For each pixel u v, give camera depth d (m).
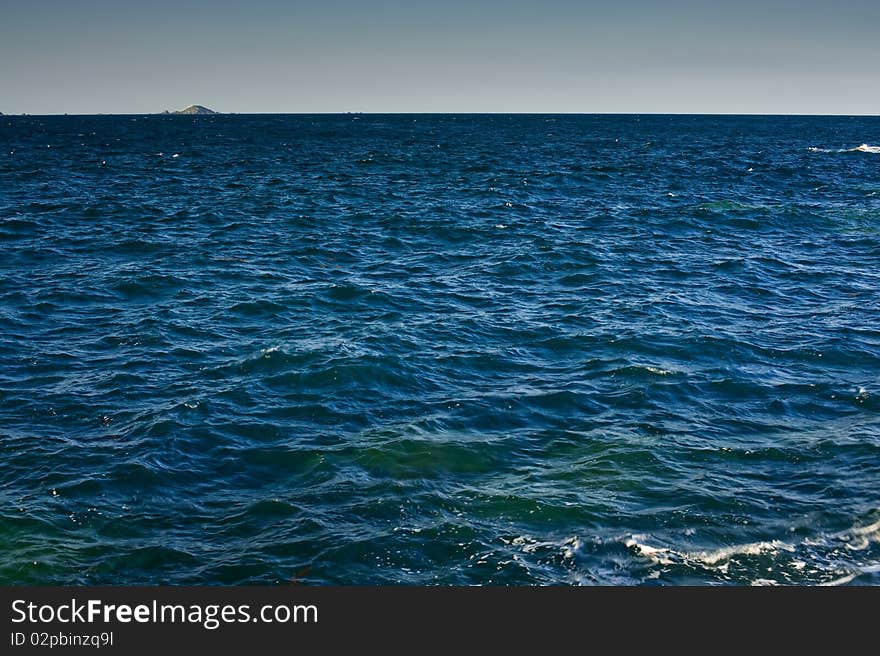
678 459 15.12
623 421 16.84
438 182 59.31
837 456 15.27
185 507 13.41
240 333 22.62
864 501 13.62
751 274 30.25
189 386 18.45
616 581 11.64
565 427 16.56
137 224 39.28
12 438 15.70
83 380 18.84
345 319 24.09
